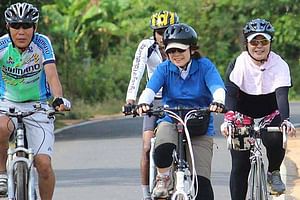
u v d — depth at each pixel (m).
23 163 14.72
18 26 15.30
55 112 14.95
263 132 16.22
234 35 81.81
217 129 42.78
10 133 15.35
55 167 29.09
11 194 14.67
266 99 16.59
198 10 82.31
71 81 68.94
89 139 40.78
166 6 82.94
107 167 28.67
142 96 15.18
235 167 16.72
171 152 15.02
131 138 40.25
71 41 72.00
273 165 16.61
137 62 18.14
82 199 21.91
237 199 16.81
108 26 78.19
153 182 16.83
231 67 16.58
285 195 21.31
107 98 69.31
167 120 15.46
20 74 15.68
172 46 15.08
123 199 21.83
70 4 75.56
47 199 15.69
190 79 15.41
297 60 80.44
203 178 15.05
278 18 80.31
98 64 76.25
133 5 82.06
